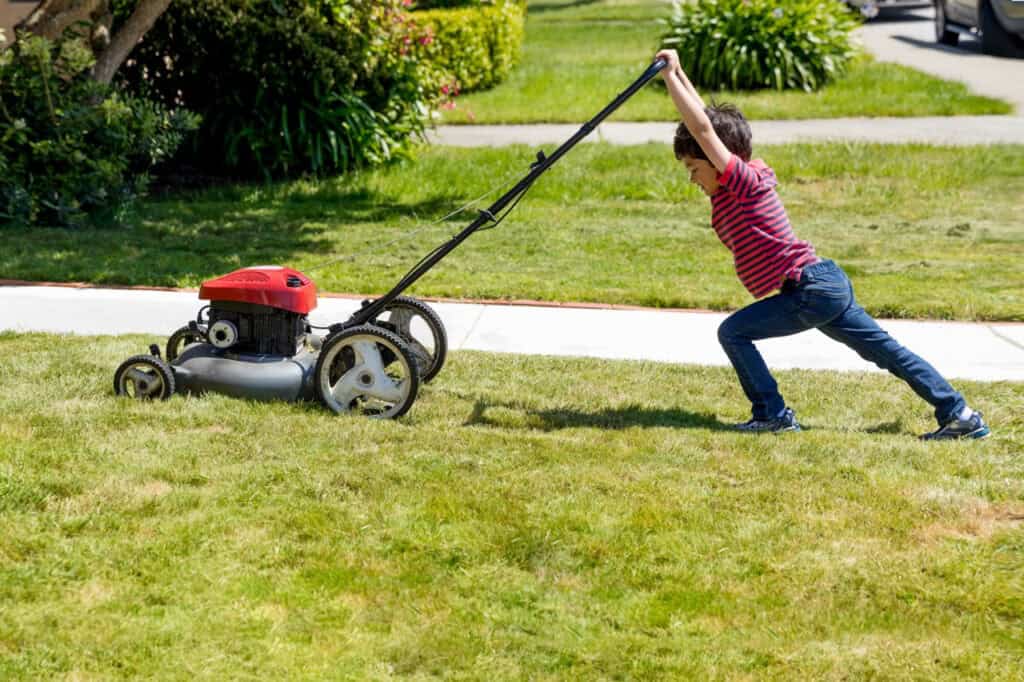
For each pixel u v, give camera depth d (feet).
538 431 18.69
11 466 16.19
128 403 19.07
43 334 23.65
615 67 71.41
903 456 17.48
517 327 25.21
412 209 38.14
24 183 34.17
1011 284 28.58
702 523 15.11
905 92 57.26
